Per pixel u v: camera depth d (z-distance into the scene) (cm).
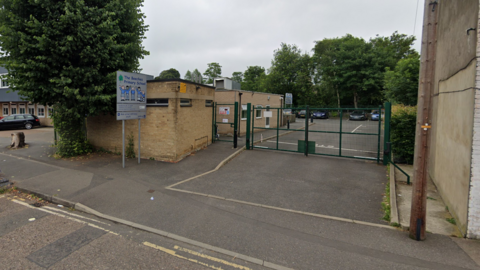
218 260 390
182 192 689
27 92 896
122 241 444
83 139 1116
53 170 873
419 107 437
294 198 650
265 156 1084
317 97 4606
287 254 405
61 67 917
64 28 867
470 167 446
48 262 376
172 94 983
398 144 1010
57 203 631
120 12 969
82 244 430
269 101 2223
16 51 862
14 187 719
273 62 4619
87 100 929
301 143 1111
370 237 459
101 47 908
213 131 1366
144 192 686
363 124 1127
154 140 1028
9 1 855
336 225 507
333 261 386
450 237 457
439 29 775
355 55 3794
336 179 795
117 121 1109
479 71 437
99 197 646
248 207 595
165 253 407
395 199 616
